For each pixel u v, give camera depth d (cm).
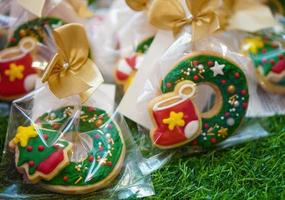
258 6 48
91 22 49
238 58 43
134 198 39
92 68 39
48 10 45
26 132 38
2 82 44
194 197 39
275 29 48
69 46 38
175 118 40
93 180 38
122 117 41
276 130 44
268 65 45
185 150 42
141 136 42
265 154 42
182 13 41
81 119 40
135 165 40
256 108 45
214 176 40
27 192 39
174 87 40
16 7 45
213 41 42
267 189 39
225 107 42
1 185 39
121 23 49
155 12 41
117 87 46
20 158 38
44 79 37
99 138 39
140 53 46
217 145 42
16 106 41
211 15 41
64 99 40
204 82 41
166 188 39
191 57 41
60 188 38
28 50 45
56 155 37
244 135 43
